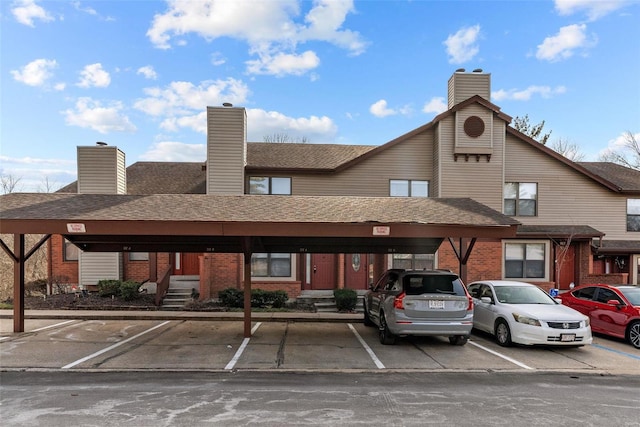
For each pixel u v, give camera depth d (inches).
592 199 671.8
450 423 193.2
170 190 673.6
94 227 346.0
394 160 642.2
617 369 294.4
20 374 269.9
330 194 638.5
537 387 252.4
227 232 351.3
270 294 554.6
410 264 625.9
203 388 243.6
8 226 341.4
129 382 254.4
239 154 612.7
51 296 590.9
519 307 359.9
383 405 217.2
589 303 415.5
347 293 553.0
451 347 357.4
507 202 658.2
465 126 613.9
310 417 198.8
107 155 623.8
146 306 541.6
